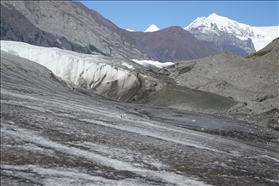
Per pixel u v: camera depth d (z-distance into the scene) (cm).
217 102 8800
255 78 10000
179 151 2669
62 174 1741
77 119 3466
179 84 11400
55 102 4819
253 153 3319
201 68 12162
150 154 2416
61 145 2272
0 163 1777
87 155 2138
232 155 2958
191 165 2297
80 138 2548
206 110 8475
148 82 11419
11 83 5875
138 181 1780
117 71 12131
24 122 2744
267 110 7756
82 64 12912
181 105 9138
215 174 2164
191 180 1941
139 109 7869
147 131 3531
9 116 2855
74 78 12688
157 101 10050
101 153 2239
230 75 10812
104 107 6172
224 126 5919
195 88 10662
